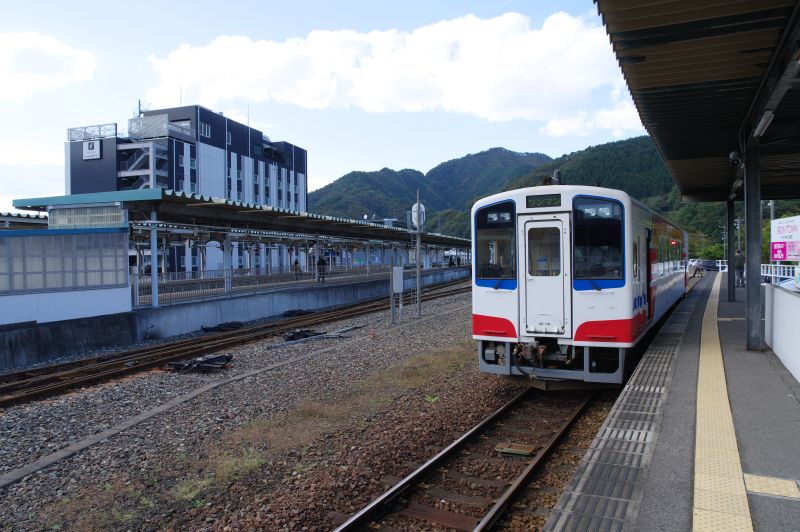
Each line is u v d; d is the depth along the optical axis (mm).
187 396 9133
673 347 9531
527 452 6254
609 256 8047
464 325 17156
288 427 7336
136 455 6590
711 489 4039
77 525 4891
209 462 6234
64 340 13961
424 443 6676
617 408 6043
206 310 18859
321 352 12898
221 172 57906
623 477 4289
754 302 9195
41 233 14297
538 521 4723
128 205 17672
